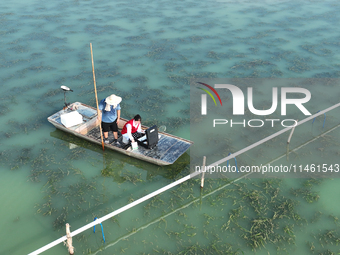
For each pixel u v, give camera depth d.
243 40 17.67
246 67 14.85
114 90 13.01
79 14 21.38
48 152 9.67
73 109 10.85
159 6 23.22
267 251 6.83
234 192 8.40
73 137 10.33
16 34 18.06
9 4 23.36
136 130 9.53
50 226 7.36
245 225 7.46
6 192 8.21
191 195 8.30
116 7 22.91
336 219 7.52
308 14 21.67
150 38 17.80
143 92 12.95
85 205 7.93
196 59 15.61
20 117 11.32
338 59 15.64
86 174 8.93
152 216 7.68
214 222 7.54
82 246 6.90
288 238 7.09
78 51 16.27
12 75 13.97
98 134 10.09
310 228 7.34
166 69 14.70
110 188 8.49
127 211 7.79
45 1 24.19
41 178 8.71
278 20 20.59
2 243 6.91
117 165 9.30
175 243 7.02
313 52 16.31
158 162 8.88
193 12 21.98
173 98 12.60
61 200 8.05
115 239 7.08
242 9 22.70
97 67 14.80
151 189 8.48
